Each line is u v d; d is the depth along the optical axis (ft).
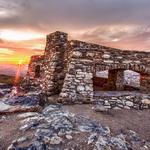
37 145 22.50
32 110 36.09
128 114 37.78
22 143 23.12
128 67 44.80
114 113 37.29
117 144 24.58
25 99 42.01
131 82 67.31
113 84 54.34
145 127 32.53
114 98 41.04
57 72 47.14
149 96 43.75
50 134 24.47
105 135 26.08
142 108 42.32
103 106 38.17
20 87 61.72
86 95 40.34
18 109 35.81
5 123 29.84
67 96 39.40
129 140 27.27
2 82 72.90
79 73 40.83
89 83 41.09
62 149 22.17
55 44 47.60
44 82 52.54
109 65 43.37
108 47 43.70
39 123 27.81
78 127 26.89
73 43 40.91
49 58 50.96
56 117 28.99
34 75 67.97
